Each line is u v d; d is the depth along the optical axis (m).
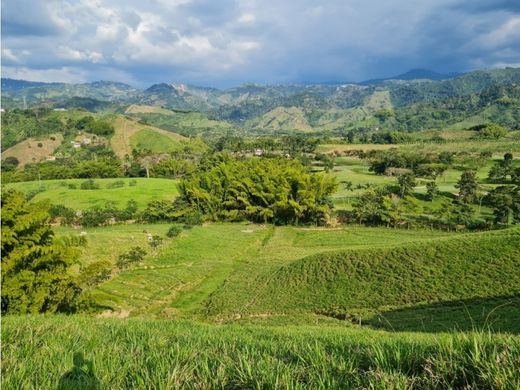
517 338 3.66
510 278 32.59
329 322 32.25
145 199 98.19
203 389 2.96
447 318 28.48
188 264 55.22
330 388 2.87
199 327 11.47
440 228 75.12
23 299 21.69
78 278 26.53
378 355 3.40
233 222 89.31
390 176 127.75
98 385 3.11
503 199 73.00
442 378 2.89
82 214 81.50
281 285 42.47
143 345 5.07
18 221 22.62
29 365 3.44
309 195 83.62
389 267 39.78
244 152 179.38
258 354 3.76
